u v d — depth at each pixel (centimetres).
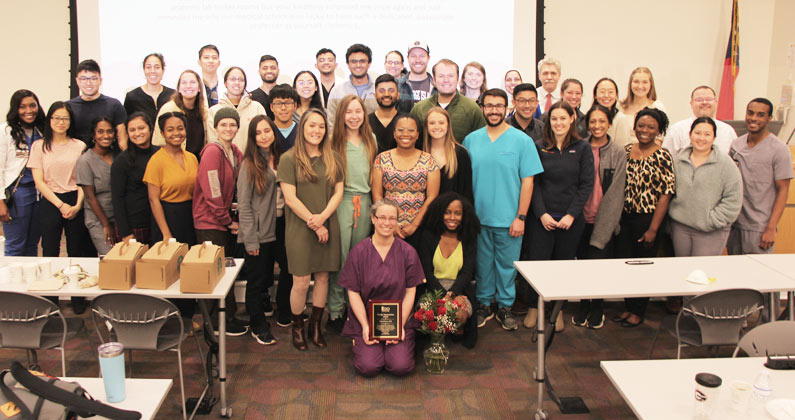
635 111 410
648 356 293
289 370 296
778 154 339
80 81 380
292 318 319
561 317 344
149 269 241
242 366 300
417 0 508
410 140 311
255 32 505
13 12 539
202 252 246
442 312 279
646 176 335
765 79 559
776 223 346
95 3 495
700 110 383
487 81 520
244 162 311
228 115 316
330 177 299
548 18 543
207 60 448
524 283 373
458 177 329
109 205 341
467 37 514
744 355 312
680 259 285
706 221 325
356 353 290
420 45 427
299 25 506
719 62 554
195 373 293
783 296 388
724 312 237
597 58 550
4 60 545
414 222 321
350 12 507
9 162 352
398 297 294
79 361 304
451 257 315
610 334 343
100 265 240
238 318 346
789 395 165
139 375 289
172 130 306
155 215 314
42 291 238
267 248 325
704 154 327
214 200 311
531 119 369
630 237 349
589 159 325
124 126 332
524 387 281
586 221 346
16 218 358
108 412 145
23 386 143
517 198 332
